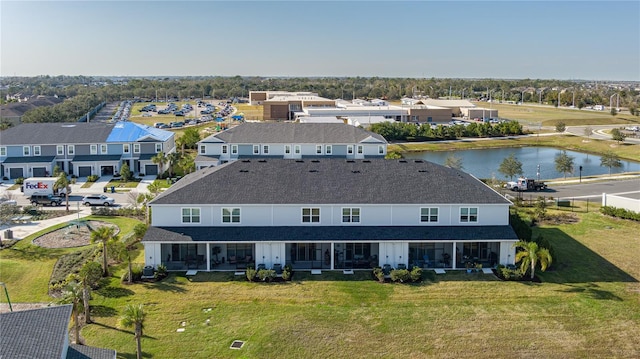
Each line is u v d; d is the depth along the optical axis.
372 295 40.81
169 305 39.09
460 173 53.75
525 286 42.62
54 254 50.81
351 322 36.50
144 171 91.69
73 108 183.38
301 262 46.69
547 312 38.09
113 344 33.59
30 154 89.88
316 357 32.28
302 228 46.25
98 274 41.91
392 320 36.78
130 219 63.94
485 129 162.88
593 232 57.28
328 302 39.62
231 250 46.59
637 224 60.12
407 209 46.94
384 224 47.03
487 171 110.06
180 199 46.38
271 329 35.41
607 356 32.50
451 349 33.16
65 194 76.12
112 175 90.81
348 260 46.91
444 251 46.88
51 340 24.59
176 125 170.38
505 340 34.19
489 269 46.00
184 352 32.75
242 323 36.38
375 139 89.38
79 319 37.00
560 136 160.50
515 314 37.75
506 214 47.31
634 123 196.00
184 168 87.12
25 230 58.84
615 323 36.53
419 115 187.88
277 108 194.00
